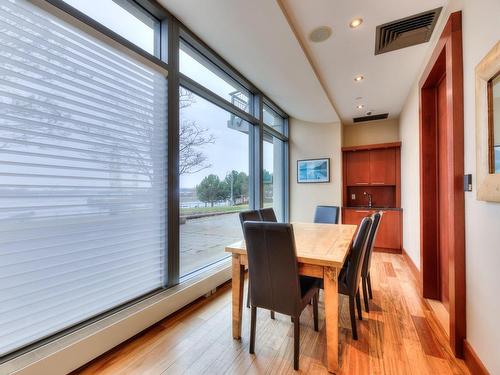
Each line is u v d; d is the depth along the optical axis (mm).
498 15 1185
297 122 5102
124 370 1491
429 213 2521
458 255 1622
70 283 1526
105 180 1713
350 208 4656
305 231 2467
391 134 4957
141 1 1937
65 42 1489
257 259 1596
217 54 2648
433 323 2018
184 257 2498
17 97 1305
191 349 1692
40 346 1377
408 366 1529
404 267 3516
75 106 1541
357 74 3113
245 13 1998
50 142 1432
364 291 2211
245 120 3553
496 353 1245
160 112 2121
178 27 2229
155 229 2088
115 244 1780
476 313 1455
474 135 1468
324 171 4879
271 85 3389
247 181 3643
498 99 1193
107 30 1704
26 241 1340
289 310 1531
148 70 2004
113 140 1760
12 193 1290
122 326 1693
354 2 1927
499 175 1150
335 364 1468
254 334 1655
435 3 1936
